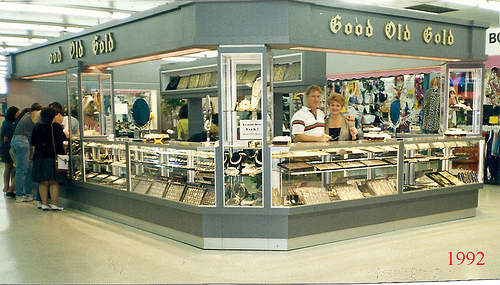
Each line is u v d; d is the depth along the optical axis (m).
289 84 7.71
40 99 9.45
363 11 5.14
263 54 4.52
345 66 10.57
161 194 5.25
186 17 4.64
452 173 6.04
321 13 4.84
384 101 9.59
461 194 6.05
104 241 5.12
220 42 4.52
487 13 8.77
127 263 4.34
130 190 5.74
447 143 5.84
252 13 4.49
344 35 5.04
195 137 5.78
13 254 4.66
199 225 4.80
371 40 5.26
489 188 8.57
